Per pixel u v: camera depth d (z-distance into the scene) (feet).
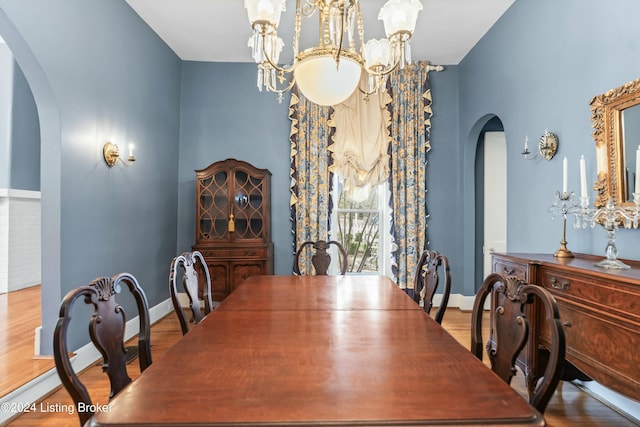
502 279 3.91
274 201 14.44
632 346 4.61
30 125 16.33
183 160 14.42
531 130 9.36
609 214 5.94
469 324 12.17
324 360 3.65
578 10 7.56
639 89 5.91
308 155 14.14
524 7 9.69
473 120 13.07
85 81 8.66
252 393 2.96
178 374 3.31
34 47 7.15
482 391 3.02
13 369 7.26
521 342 3.34
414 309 5.71
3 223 15.21
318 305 5.96
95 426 2.51
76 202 8.39
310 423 2.54
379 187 15.06
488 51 11.88
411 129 13.94
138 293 4.32
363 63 6.52
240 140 14.48
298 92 13.96
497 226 14.11
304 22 11.32
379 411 2.69
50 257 7.84
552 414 6.73
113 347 3.66
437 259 6.36
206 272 7.36
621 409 6.84
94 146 9.04
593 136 6.91
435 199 14.49
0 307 12.62
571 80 7.79
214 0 10.43
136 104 11.10
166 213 13.32
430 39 12.49
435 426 2.54
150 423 2.53
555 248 8.39
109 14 9.65
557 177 8.28
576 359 5.70
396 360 3.66
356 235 15.02
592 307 5.33
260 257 13.15
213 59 14.35
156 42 12.37
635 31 6.17
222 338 4.32
